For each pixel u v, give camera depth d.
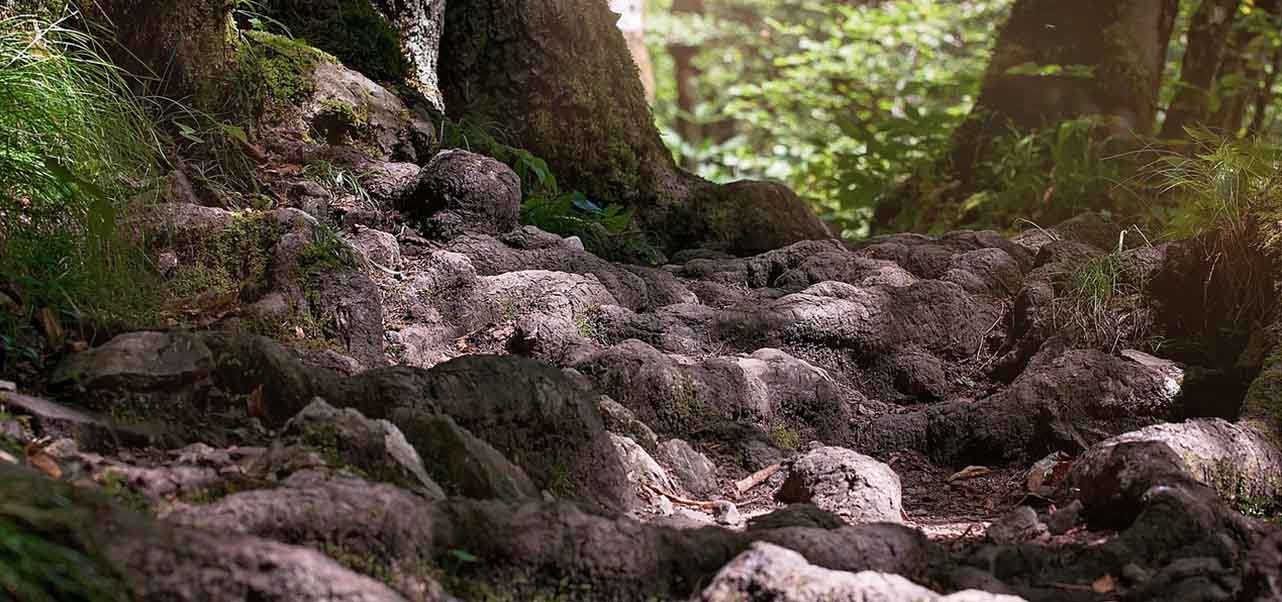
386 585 2.97
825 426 5.10
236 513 2.96
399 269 5.37
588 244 6.69
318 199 5.64
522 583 3.19
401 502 3.12
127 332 4.11
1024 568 3.62
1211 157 5.86
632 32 15.34
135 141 5.00
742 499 4.48
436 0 7.40
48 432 3.49
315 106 6.14
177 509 3.06
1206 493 3.84
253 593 2.66
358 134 6.28
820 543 3.39
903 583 3.06
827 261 6.21
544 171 6.99
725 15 23.36
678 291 5.91
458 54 7.59
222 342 3.97
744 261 6.48
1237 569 3.49
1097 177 8.98
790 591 2.99
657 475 4.36
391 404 3.96
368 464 3.51
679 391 4.80
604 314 5.41
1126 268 5.62
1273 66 11.80
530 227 5.99
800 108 18.92
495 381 4.11
